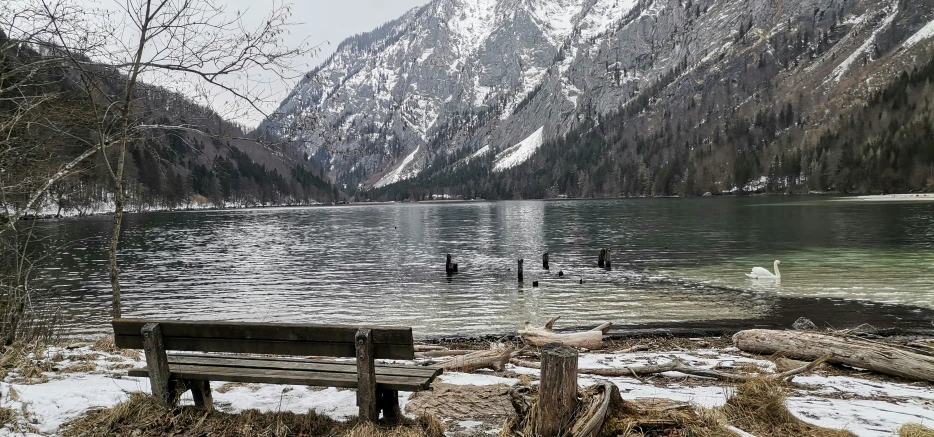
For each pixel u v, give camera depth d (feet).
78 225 182.19
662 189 563.48
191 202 399.65
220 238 149.89
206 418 14.42
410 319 50.52
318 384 13.99
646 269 80.12
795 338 28.32
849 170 400.88
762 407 14.71
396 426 14.02
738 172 493.77
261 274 81.66
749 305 53.52
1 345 23.08
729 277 70.64
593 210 296.10
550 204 450.30
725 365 26.12
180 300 61.16
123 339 14.97
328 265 91.81
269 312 54.65
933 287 59.62
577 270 81.15
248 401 16.53
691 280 69.56
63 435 13.38
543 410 12.51
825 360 24.99
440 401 17.07
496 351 26.20
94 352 23.65
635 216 221.25
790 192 447.01
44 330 32.42
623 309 53.01
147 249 119.65
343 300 60.49
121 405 14.49
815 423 15.14
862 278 66.23
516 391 14.37
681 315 49.88
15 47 23.40
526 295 61.82
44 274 80.48
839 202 278.87
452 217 273.95
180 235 160.35
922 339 36.37
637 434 12.26
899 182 360.89
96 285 71.05
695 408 14.39
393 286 69.77
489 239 139.54
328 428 14.02
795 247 98.89
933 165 346.95
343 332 13.65
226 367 15.20
